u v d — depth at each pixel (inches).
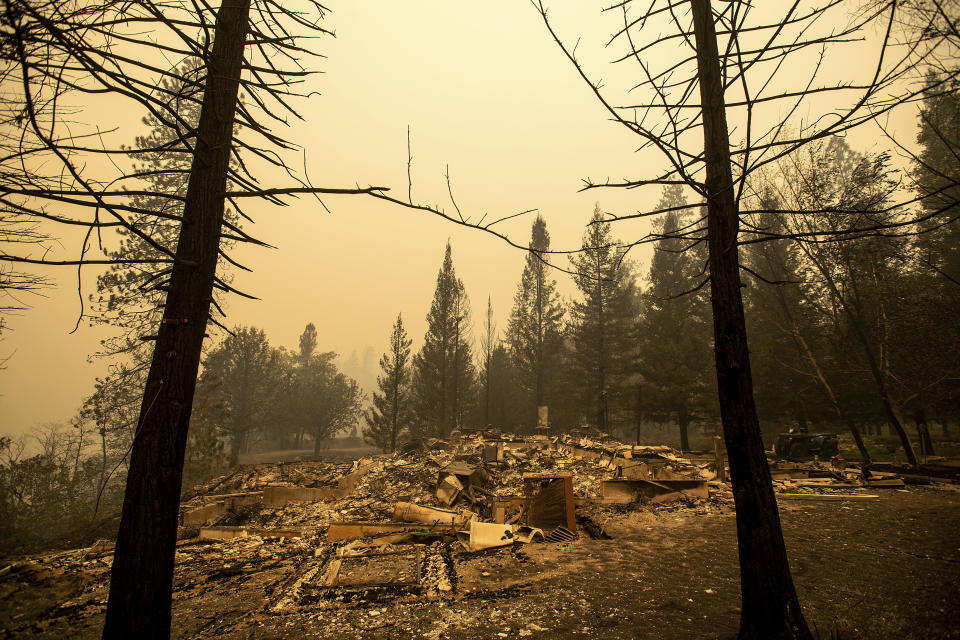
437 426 1439.5
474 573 262.8
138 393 701.3
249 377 1566.2
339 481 509.7
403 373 1530.5
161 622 120.7
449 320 1552.7
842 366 783.7
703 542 311.7
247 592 243.6
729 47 114.0
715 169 164.2
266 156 159.8
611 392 1357.0
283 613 214.1
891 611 183.2
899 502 404.8
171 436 127.7
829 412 953.5
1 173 97.7
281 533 354.6
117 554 120.0
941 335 617.3
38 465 498.3
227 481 549.3
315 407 1797.5
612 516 392.2
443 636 187.5
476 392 1670.8
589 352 1433.3
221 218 145.2
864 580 223.6
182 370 131.7
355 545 315.6
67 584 260.2
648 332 1304.1
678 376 1170.0
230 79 141.9
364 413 1573.6
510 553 296.7
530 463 636.1
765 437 1156.5
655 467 536.7
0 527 435.2
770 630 142.8
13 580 265.9
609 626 189.2
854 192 565.3
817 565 251.0
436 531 337.4
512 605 216.4
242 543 336.8
